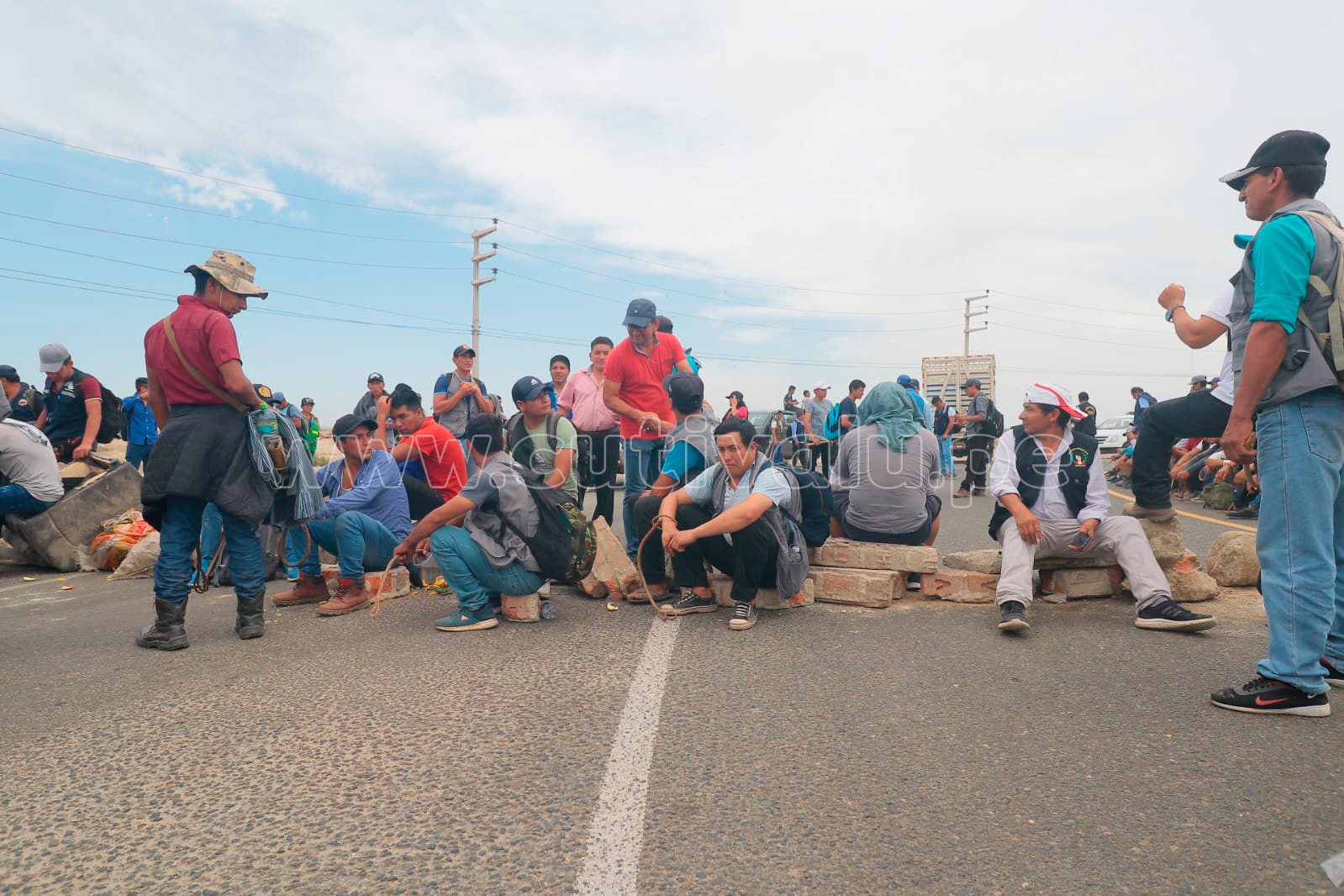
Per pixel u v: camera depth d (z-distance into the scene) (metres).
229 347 3.72
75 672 3.46
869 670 3.32
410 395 5.80
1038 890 1.73
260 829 2.03
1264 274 2.68
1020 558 4.02
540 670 3.37
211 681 3.28
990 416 12.55
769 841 1.94
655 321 5.68
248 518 3.87
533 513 4.12
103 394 7.85
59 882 1.81
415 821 2.06
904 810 2.10
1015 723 2.71
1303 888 1.72
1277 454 2.74
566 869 1.83
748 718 2.77
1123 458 14.44
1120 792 2.19
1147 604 3.90
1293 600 2.71
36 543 6.52
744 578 4.11
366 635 4.05
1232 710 2.78
